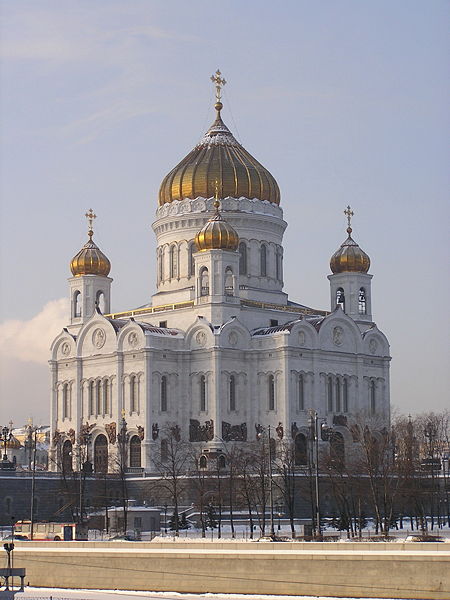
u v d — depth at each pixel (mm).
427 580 124750
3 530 194375
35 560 148500
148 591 139750
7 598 134750
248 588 134250
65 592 140000
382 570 127312
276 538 166250
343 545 133500
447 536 172750
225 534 188000
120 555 142875
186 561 138375
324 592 130125
